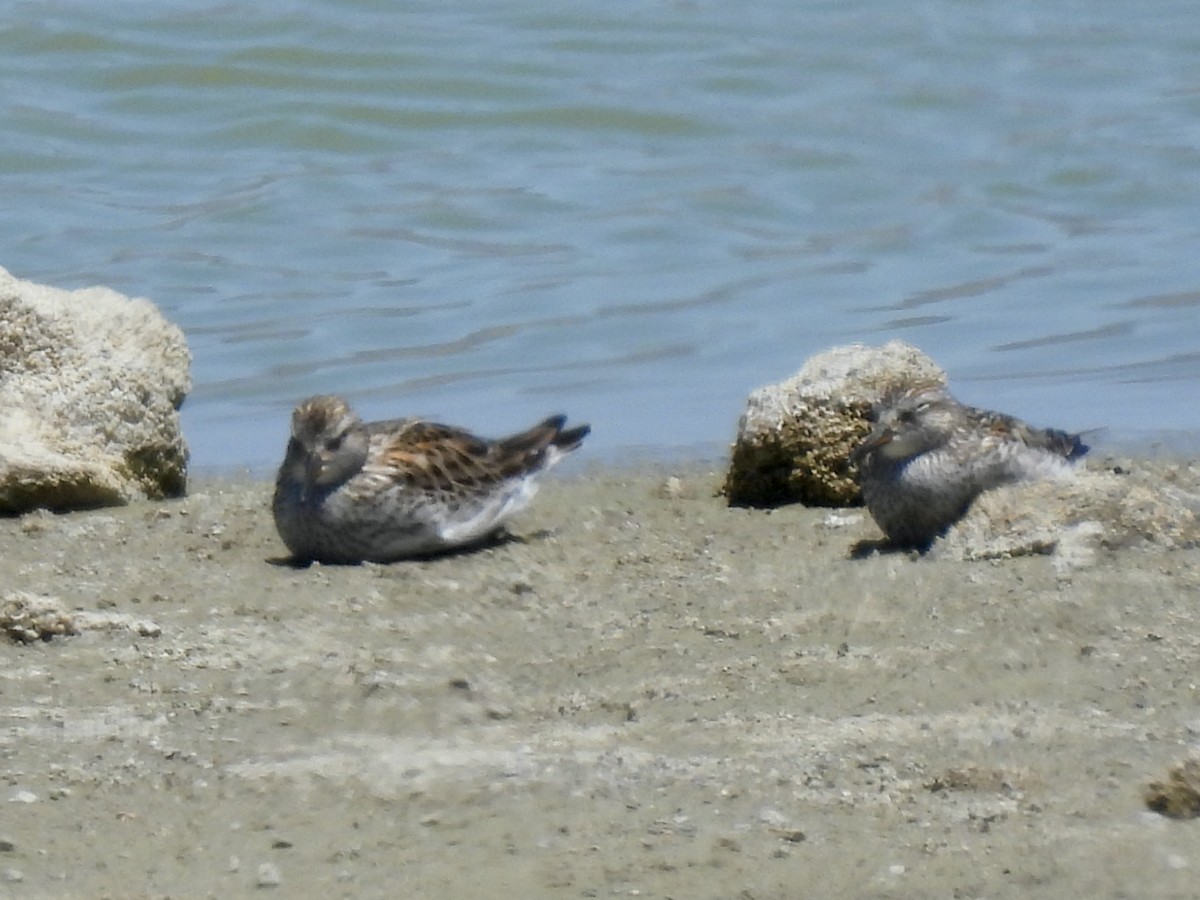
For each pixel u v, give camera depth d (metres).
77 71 28.12
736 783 9.48
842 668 11.08
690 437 17.94
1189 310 21.75
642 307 21.97
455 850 8.84
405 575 13.34
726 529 14.61
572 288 22.52
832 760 9.74
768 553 13.73
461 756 9.94
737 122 27.61
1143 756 9.66
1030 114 28.00
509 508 14.16
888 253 23.92
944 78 28.94
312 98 27.84
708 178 25.98
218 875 8.63
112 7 29.55
